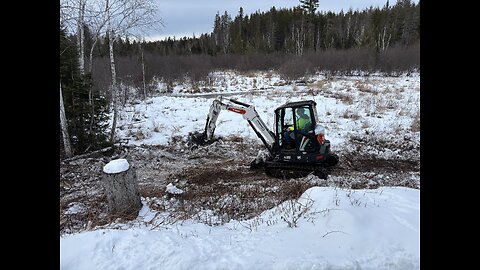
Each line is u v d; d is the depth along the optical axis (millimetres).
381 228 4000
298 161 8211
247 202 6766
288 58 40438
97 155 10547
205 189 7766
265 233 4328
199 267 3434
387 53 36219
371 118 14203
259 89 25562
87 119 11172
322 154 8070
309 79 29969
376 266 3387
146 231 4234
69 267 3471
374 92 20188
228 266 3426
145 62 28469
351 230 3980
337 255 3547
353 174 8523
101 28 11281
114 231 4191
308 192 5547
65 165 9328
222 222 5355
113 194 5461
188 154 10680
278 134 8430
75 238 4008
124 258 3604
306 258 3475
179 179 8570
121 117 15328
